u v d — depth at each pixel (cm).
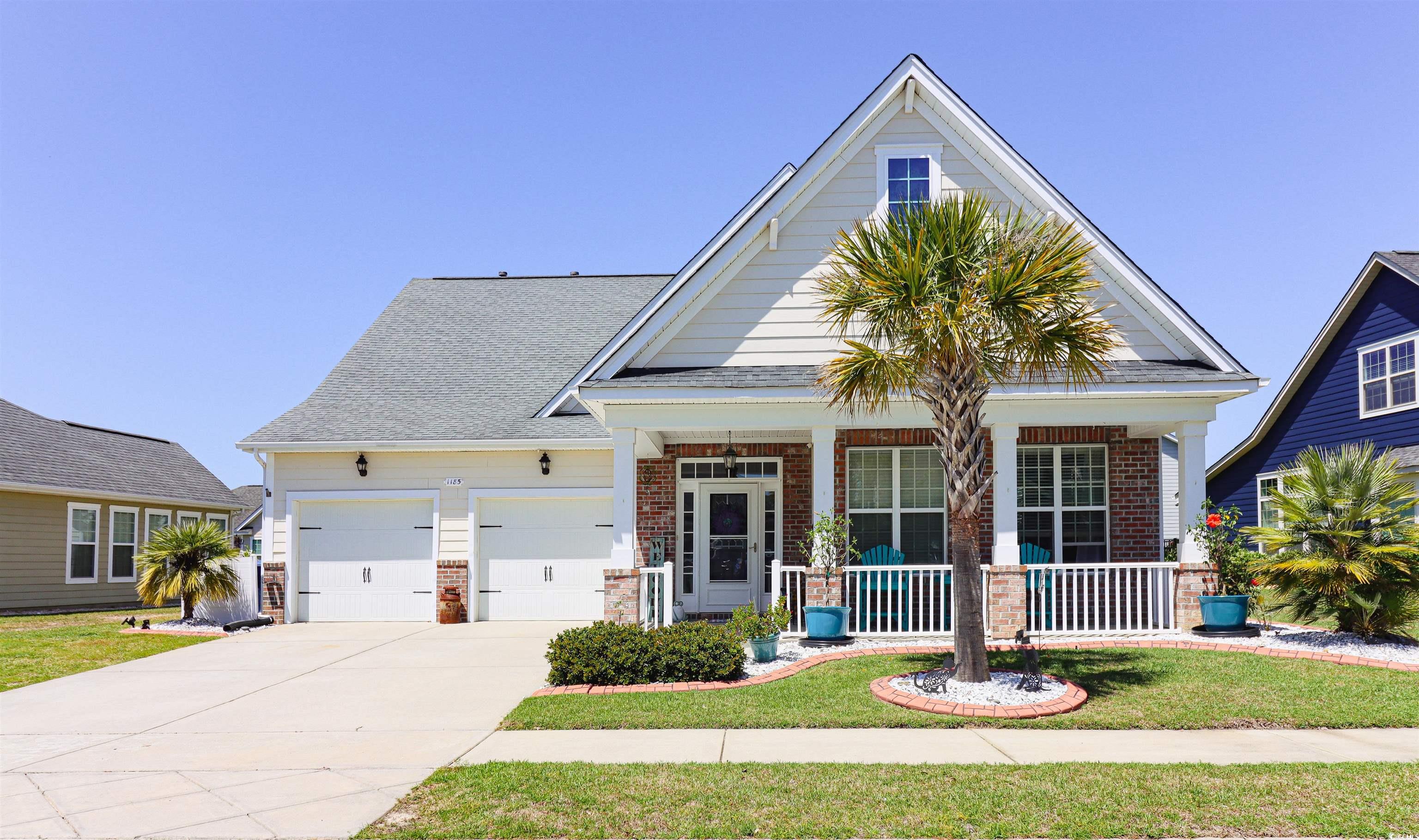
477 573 1566
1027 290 797
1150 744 691
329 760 683
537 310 1972
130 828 539
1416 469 1673
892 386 908
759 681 928
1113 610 1348
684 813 542
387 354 1806
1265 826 509
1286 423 2227
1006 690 838
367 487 1579
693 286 1223
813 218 1246
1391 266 1828
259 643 1335
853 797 565
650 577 1348
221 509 2758
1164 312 1195
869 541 1383
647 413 1180
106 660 1195
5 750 730
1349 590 1015
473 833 518
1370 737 713
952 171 1247
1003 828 512
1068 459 1371
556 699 873
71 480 2161
